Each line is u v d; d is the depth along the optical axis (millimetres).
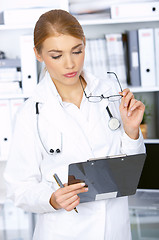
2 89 2135
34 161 1250
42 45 1108
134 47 2148
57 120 1242
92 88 1284
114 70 2184
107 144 1259
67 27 1052
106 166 1081
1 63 2139
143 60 2150
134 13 2045
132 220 2051
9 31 2404
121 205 1290
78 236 1244
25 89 2121
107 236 1249
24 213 2438
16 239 2432
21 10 2051
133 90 2088
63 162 1249
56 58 1095
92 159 1053
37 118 1246
